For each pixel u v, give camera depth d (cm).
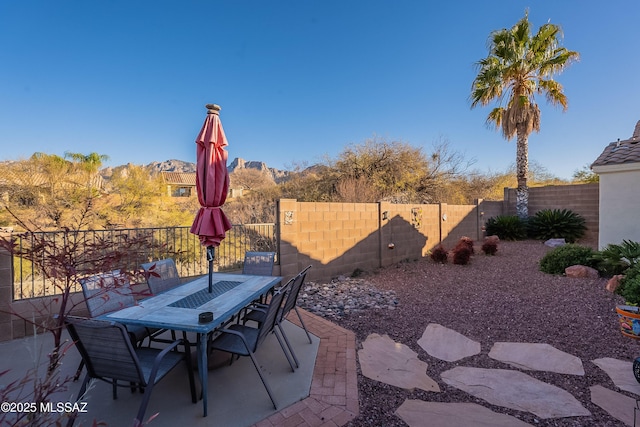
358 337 411
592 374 312
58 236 335
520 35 1213
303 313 504
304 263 709
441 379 307
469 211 1366
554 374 313
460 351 370
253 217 1581
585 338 396
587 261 722
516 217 1430
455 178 1828
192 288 364
